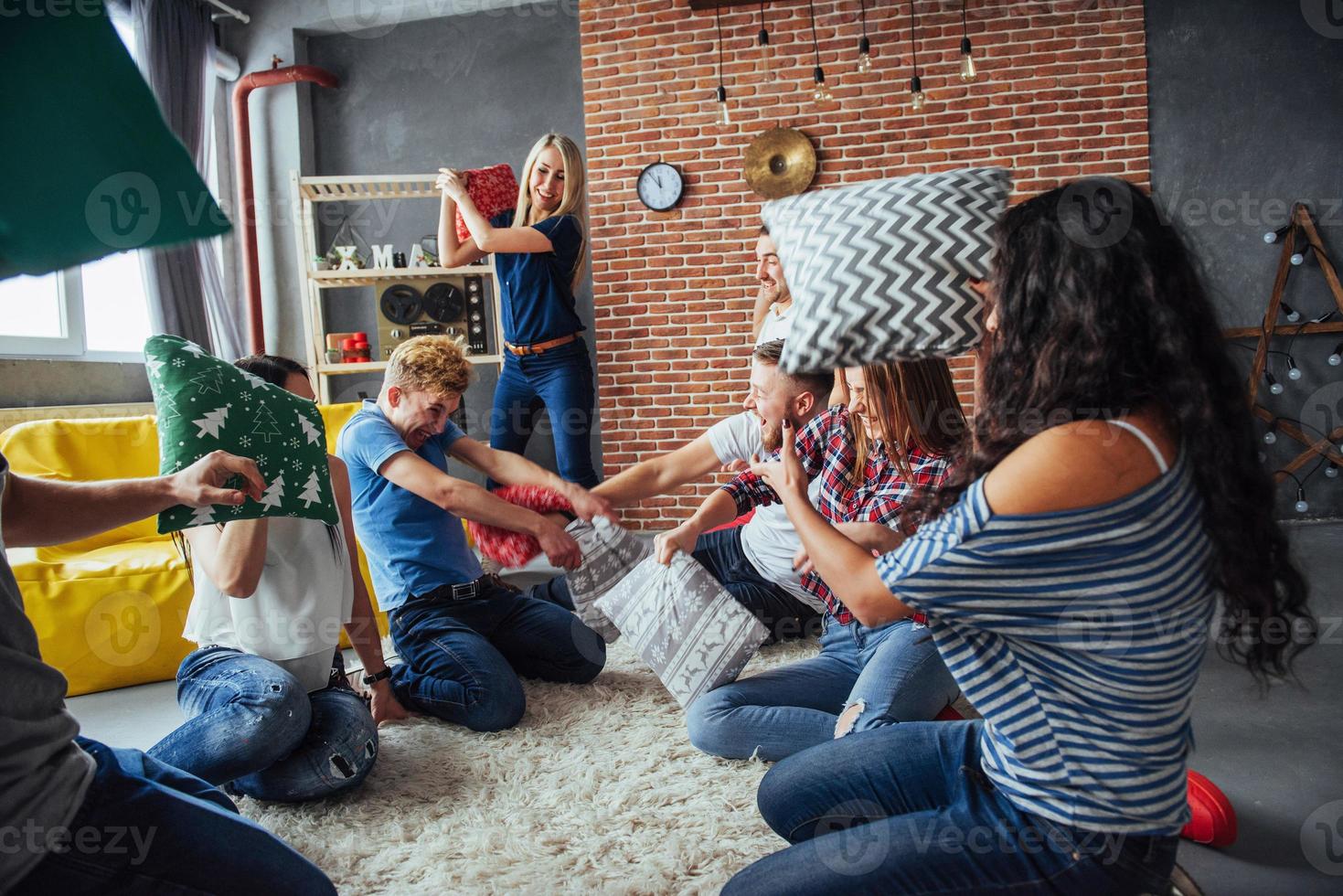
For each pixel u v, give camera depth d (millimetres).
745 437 2043
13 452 2977
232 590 1584
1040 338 857
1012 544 826
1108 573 815
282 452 1512
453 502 1983
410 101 5430
